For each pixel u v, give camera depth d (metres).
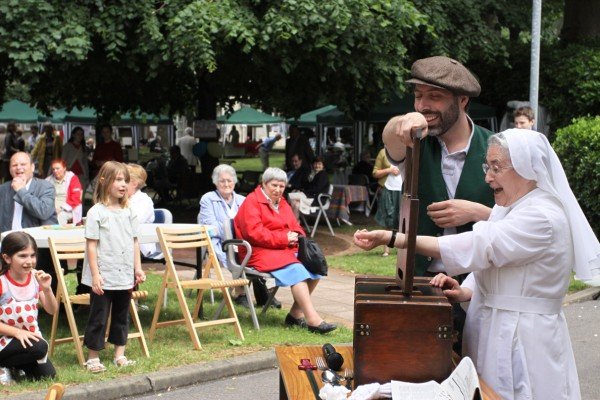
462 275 4.63
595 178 13.37
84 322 9.00
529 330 3.59
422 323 3.34
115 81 18.06
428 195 4.39
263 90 19.67
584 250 3.59
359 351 3.36
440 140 4.40
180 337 8.46
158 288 10.72
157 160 23.27
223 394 6.98
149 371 7.28
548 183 3.59
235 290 10.04
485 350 3.71
